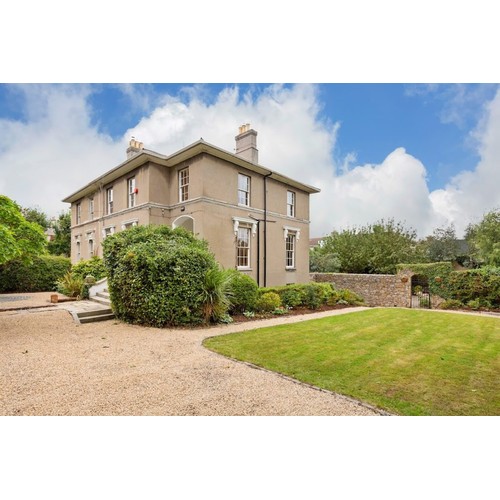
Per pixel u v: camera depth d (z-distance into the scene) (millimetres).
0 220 8719
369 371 4891
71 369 4816
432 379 4559
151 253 8375
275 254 16922
